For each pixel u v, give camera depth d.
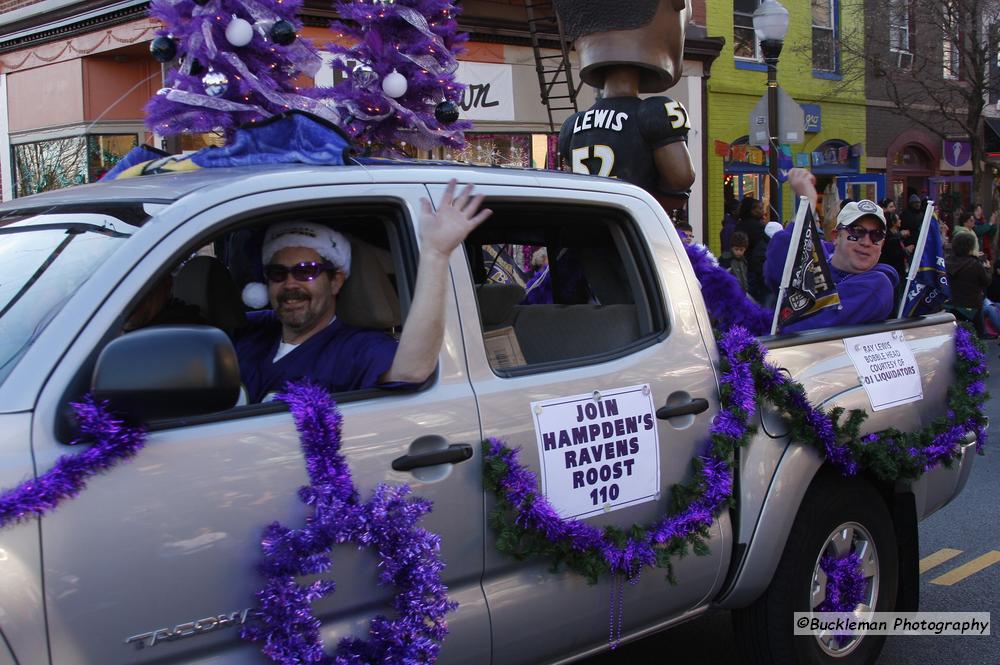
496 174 3.05
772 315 4.40
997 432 8.45
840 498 3.74
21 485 1.99
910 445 3.86
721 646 4.43
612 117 6.25
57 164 12.05
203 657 2.24
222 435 2.29
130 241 2.31
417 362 2.60
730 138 17.02
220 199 2.44
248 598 2.28
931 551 5.59
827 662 3.73
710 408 3.33
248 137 2.96
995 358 12.57
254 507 2.29
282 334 3.06
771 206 11.76
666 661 4.26
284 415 2.42
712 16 16.72
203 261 3.10
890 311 4.50
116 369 2.06
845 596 3.79
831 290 4.13
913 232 15.75
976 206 18.45
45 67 11.99
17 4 12.06
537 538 2.75
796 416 3.46
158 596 2.15
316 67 3.69
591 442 2.97
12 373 2.12
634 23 6.21
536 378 2.91
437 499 2.60
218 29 3.40
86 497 2.07
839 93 19.34
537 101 14.04
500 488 2.68
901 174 21.20
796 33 18.44
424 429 2.61
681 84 15.83
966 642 4.36
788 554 3.57
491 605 2.72
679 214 8.73
